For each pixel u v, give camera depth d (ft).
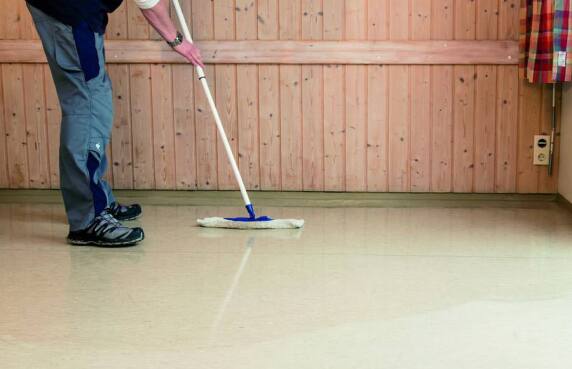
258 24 12.73
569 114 12.05
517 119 12.66
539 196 12.85
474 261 9.10
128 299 7.76
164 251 9.67
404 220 11.50
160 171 13.17
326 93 12.82
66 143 9.71
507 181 12.82
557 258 9.21
